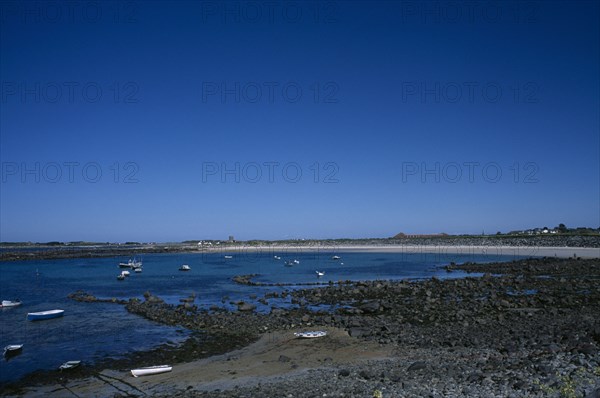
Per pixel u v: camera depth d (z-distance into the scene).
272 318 34.53
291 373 20.22
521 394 13.78
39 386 20.89
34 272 86.88
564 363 17.53
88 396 19.23
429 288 49.62
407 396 14.53
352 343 25.45
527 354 20.38
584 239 121.88
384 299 43.06
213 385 19.27
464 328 28.31
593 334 23.12
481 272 72.12
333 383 17.41
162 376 21.38
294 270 84.25
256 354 24.62
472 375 16.36
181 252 174.25
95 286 61.75
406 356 22.09
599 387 13.80
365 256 127.62
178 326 33.19
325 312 37.12
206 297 48.94
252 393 16.94
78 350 27.00
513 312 33.41
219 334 30.02
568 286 47.62
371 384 16.67
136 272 84.50
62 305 44.62
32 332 32.22
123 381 21.03
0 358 25.58
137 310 40.25
